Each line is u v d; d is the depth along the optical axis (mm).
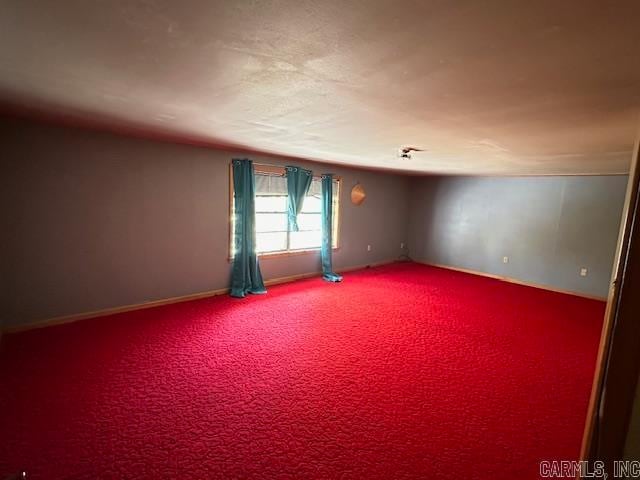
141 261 4027
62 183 3400
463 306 4695
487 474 1830
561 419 2316
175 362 2887
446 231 7363
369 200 7047
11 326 3260
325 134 3076
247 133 3240
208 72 1614
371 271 6832
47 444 1917
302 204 5613
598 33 1081
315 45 1269
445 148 3451
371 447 2000
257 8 1021
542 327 3977
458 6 954
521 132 2545
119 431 2045
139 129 3289
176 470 1781
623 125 2205
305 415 2270
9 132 3078
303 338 3479
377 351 3248
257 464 1845
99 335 3322
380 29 1124
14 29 1218
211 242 4633
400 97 1858
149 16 1098
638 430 700
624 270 715
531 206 6051
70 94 2107
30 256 3297
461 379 2789
